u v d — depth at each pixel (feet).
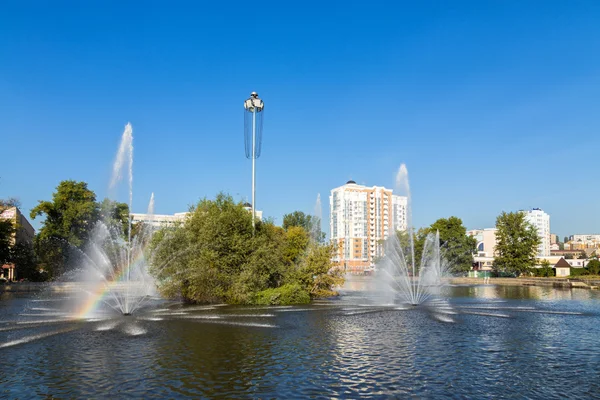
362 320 95.91
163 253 137.80
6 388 47.06
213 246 137.18
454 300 150.00
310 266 152.56
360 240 598.75
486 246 555.69
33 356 60.80
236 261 137.59
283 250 170.19
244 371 53.52
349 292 185.68
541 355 62.85
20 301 142.61
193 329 82.89
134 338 73.67
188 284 137.39
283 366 55.88
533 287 240.32
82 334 77.36
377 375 52.13
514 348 67.36
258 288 136.46
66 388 47.01
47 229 245.24
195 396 44.60
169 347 66.64
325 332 80.18
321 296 156.25
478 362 58.65
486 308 122.72
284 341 71.51
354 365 56.59
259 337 74.84
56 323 90.22
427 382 49.55
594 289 220.43
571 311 115.85
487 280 290.76
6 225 217.97
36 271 235.20
